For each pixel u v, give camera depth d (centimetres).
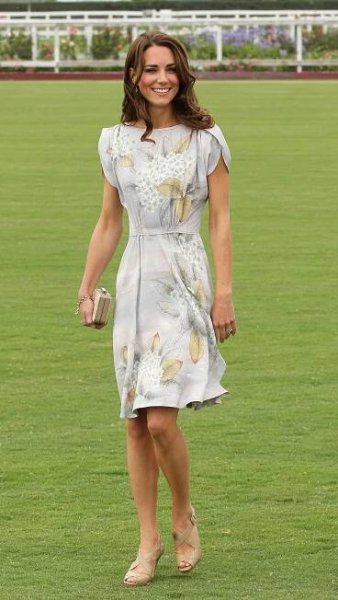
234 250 2964
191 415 1772
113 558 1292
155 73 1220
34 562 1282
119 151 1236
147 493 1247
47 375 1978
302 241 3078
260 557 1290
